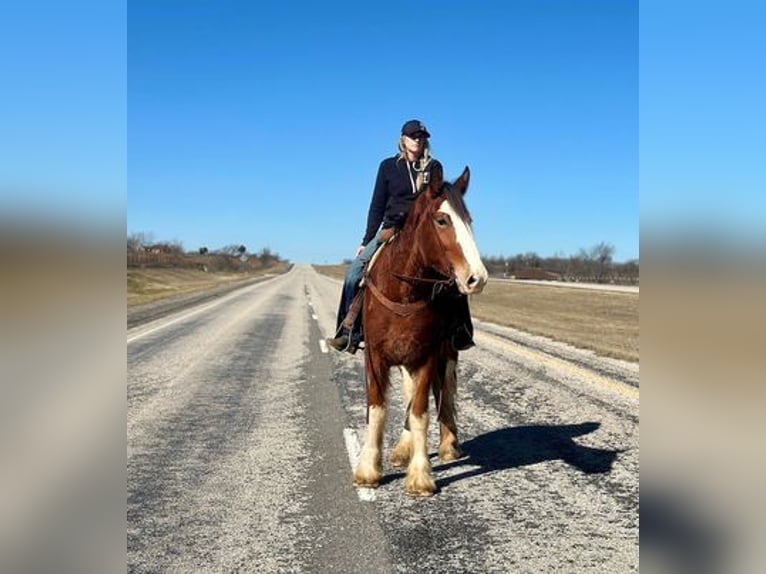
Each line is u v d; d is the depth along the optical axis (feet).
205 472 18.88
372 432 18.08
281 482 18.10
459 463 20.21
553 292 144.87
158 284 155.02
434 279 16.21
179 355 43.06
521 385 32.89
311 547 13.85
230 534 14.49
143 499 16.65
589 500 16.84
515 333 59.93
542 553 13.62
